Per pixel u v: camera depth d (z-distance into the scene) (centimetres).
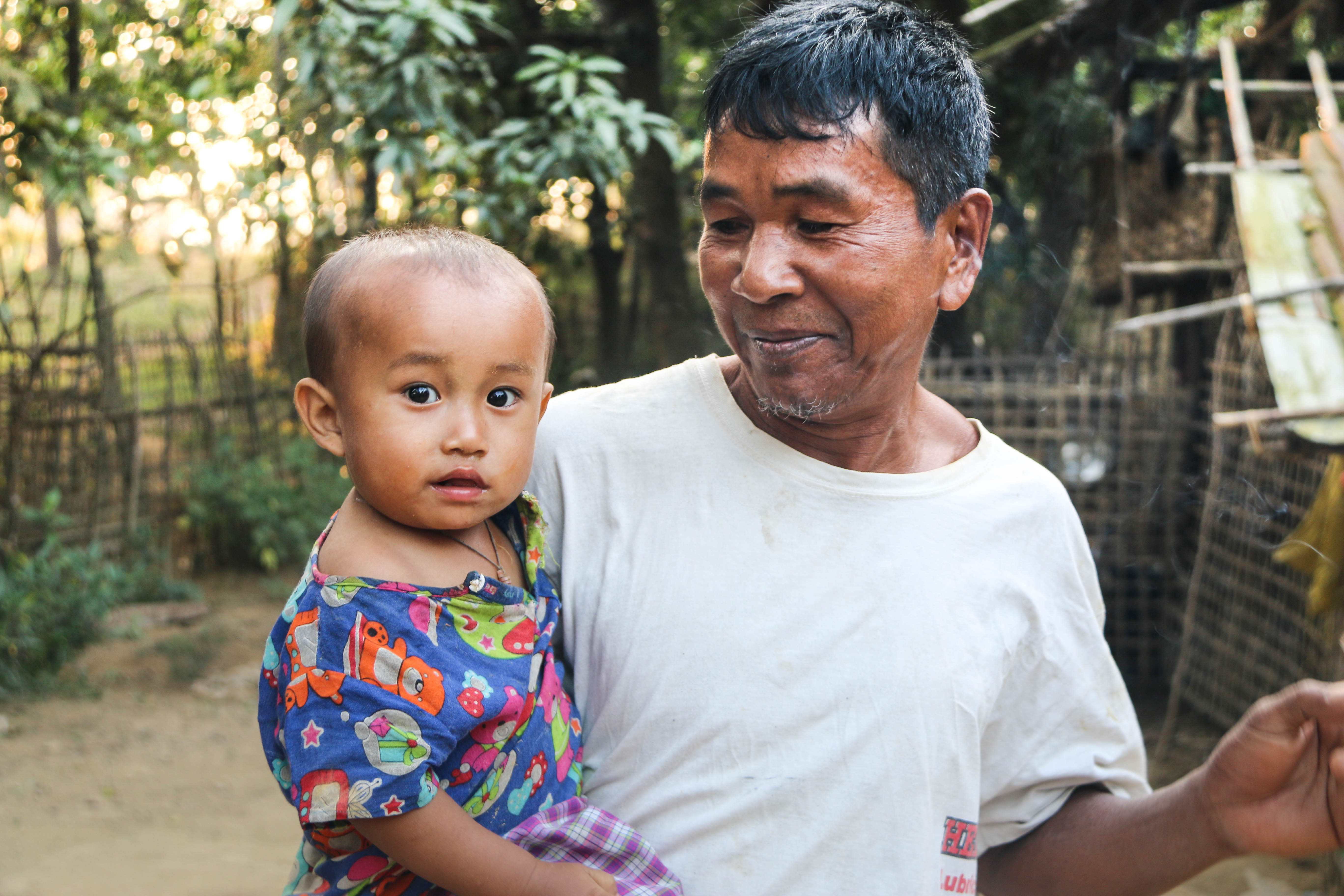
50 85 743
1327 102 385
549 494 133
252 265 1220
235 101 695
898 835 119
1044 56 581
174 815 421
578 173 587
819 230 113
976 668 124
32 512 600
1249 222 351
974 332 917
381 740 107
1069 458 558
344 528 118
